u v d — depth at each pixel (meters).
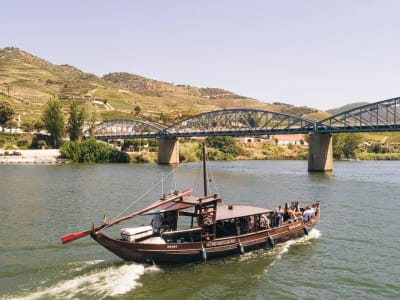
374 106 134.38
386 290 29.92
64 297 27.80
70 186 84.50
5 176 104.50
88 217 52.38
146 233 34.19
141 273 32.12
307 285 30.67
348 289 30.05
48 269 32.72
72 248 38.28
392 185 91.94
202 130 192.88
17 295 28.02
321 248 39.44
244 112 174.25
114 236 42.84
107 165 159.75
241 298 28.34
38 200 65.00
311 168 136.50
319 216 51.59
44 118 195.75
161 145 180.75
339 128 133.75
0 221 49.22
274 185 91.81
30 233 43.75
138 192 76.50
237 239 36.62
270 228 39.59
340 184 93.88
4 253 36.75
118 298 27.78
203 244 34.56
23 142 192.25
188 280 31.09
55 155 176.50
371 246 40.28
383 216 54.53
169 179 104.44
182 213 35.84
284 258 36.41
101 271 32.28
